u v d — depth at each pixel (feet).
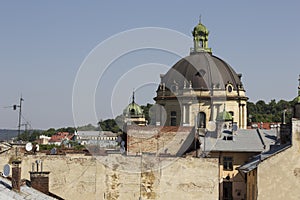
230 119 314.96
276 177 149.18
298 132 149.28
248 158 246.27
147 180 143.64
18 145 168.14
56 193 144.97
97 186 144.46
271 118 568.41
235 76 361.51
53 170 145.79
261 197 149.07
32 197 84.23
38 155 146.61
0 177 97.81
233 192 246.06
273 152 164.04
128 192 143.95
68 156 146.51
